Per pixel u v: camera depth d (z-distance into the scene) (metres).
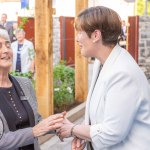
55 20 15.84
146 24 15.44
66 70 9.65
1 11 16.75
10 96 2.90
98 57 2.53
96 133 2.41
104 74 2.43
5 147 2.70
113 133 2.32
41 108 7.02
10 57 2.94
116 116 2.30
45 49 6.89
